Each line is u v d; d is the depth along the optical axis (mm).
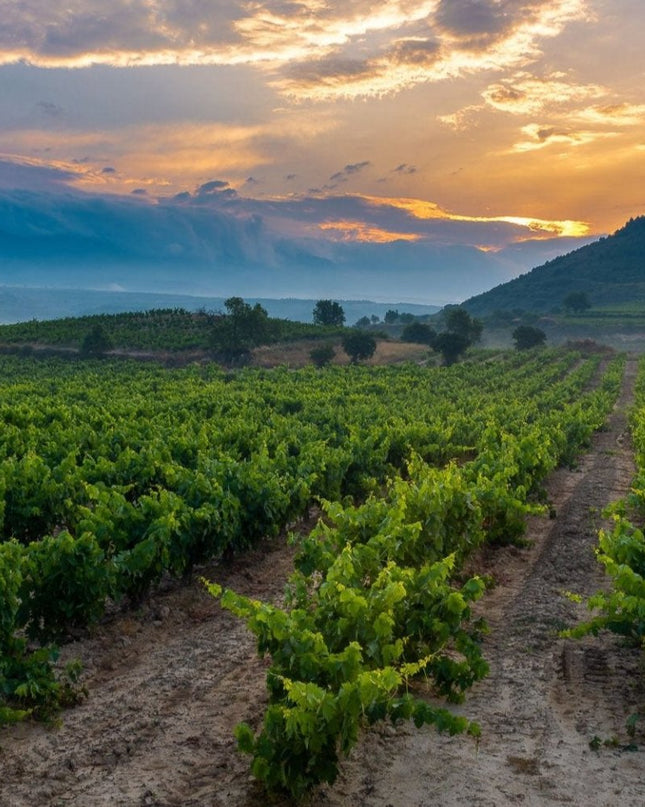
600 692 8328
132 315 106062
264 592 12578
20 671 8180
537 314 182000
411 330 110625
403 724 7625
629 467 27312
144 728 7707
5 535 14477
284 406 39375
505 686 8562
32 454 16688
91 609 10023
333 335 101125
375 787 6484
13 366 73000
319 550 9742
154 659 9688
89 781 6707
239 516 13500
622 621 8219
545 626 10430
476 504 12336
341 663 6332
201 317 104312
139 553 10461
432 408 40031
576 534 16391
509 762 6871
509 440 20266
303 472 16969
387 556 9648
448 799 6277
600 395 50969
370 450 20828
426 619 7910
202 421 29812
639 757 6887
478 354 101625
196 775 6766
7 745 7410
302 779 6023
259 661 9445
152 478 16938
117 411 31828
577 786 6434
